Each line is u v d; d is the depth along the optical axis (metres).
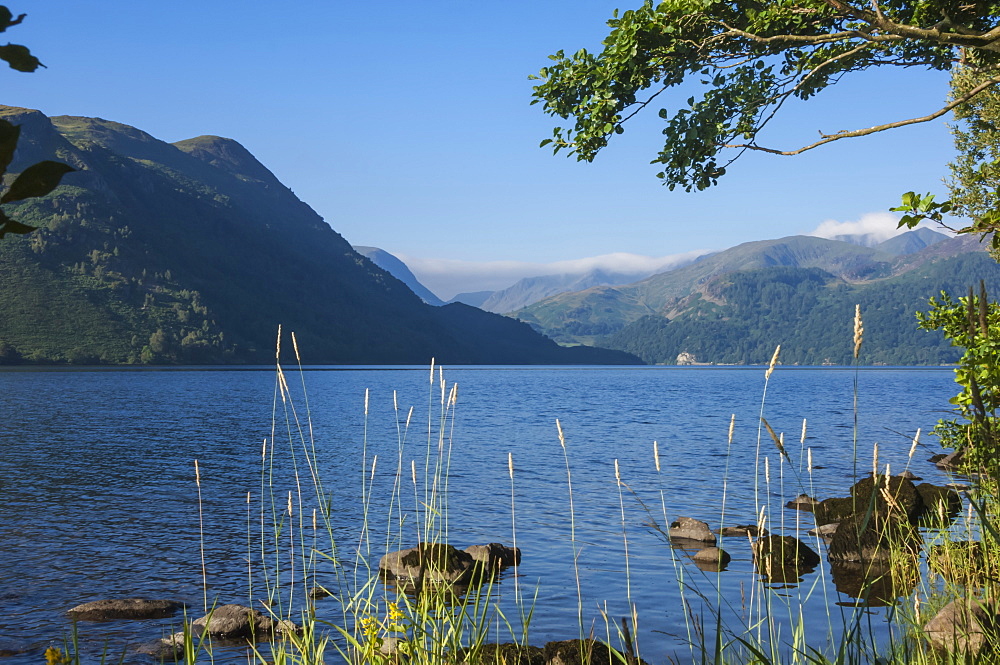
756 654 5.06
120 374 157.75
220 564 15.73
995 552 6.12
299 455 35.75
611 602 12.48
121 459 34.56
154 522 20.50
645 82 10.57
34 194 1.83
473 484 26.53
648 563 15.27
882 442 38.81
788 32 10.28
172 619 12.23
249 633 11.23
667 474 28.73
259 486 26.67
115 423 54.22
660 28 10.02
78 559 16.41
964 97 9.01
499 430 49.50
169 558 16.41
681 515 20.58
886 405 77.19
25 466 32.03
